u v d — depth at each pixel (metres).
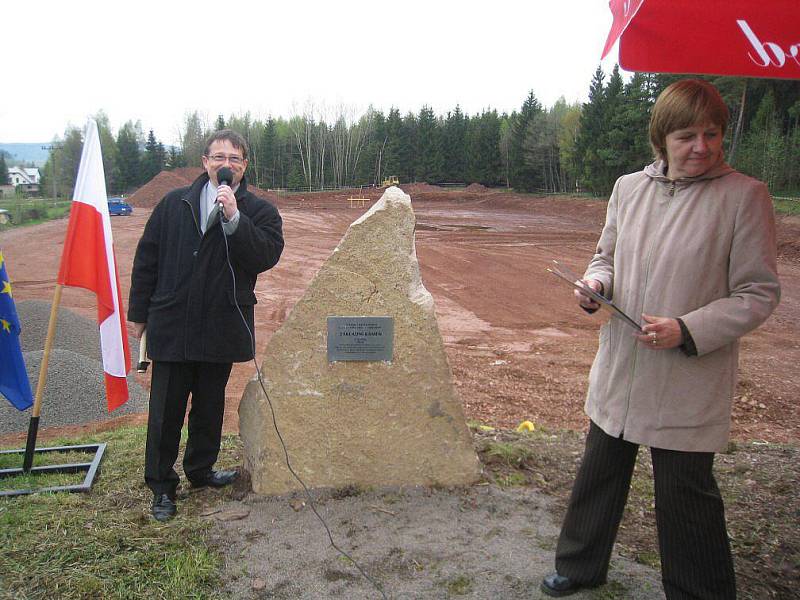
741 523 3.25
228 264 3.35
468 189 59.16
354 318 3.43
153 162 72.38
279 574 2.83
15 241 24.48
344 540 3.09
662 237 2.26
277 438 3.48
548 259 19.00
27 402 4.06
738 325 2.06
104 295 3.78
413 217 3.50
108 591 2.67
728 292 2.19
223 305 3.34
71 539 3.02
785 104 33.34
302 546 3.04
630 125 41.06
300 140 70.88
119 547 2.97
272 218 3.55
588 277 2.49
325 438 3.51
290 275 16.77
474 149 65.44
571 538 2.59
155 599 2.64
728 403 2.22
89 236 3.75
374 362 3.48
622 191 2.50
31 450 3.86
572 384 8.19
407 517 3.30
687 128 2.14
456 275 16.50
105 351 3.83
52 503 3.40
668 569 2.31
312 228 28.94
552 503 3.46
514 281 15.80
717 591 2.26
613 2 2.54
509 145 61.75
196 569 2.82
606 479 2.48
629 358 2.33
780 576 2.78
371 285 3.43
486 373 8.67
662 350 2.24
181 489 3.65
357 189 56.69
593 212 35.12
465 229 28.02
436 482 3.58
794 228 20.91
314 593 2.70
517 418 6.88
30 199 52.25
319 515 3.31
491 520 3.27
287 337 3.45
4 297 3.92
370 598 2.67
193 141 72.75
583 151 47.44
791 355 9.50
